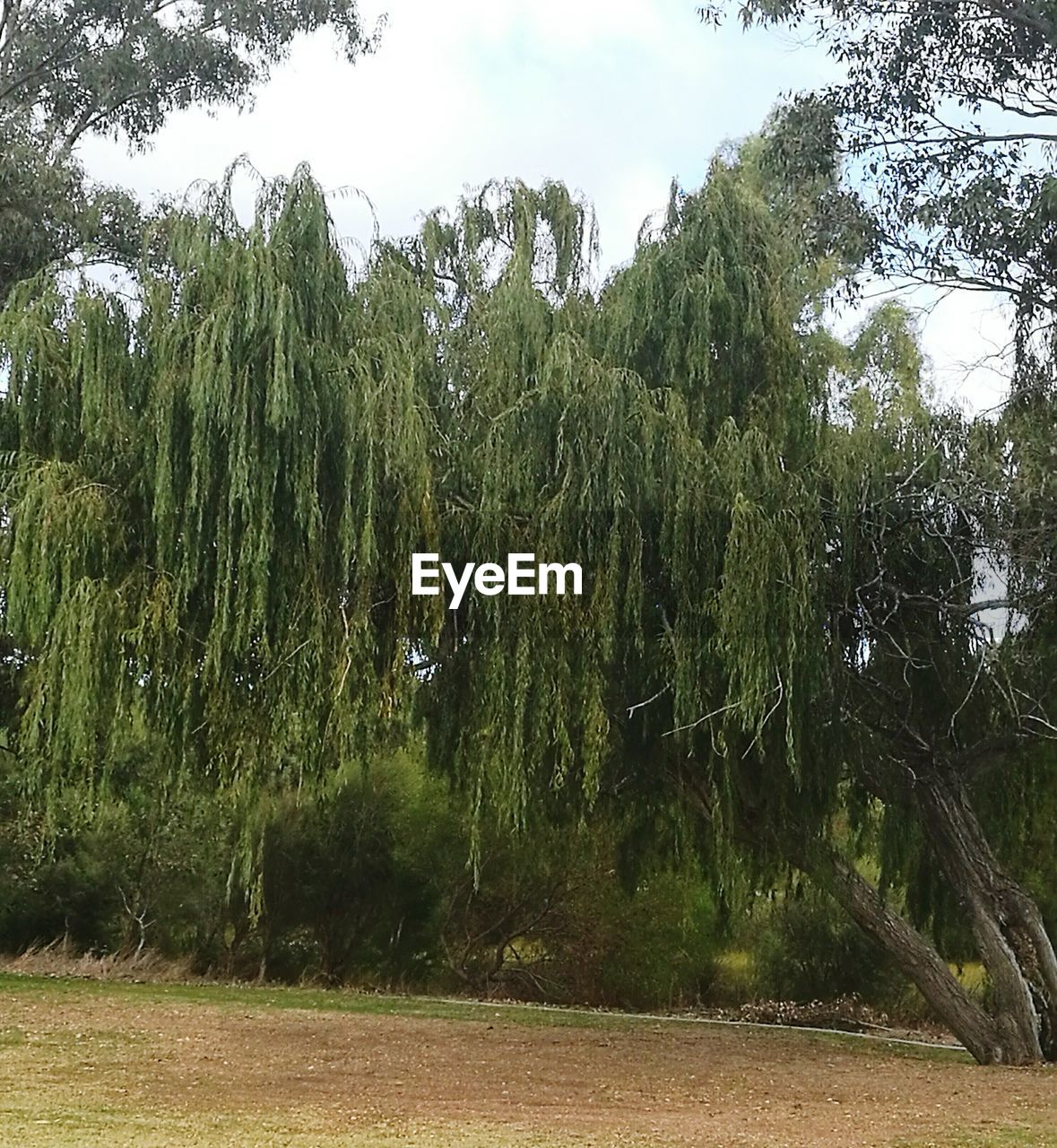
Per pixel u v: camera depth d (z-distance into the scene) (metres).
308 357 11.91
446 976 26.02
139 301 12.44
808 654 13.04
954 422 14.45
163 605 11.65
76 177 21.17
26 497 11.61
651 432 12.73
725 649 12.54
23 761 12.94
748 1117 10.74
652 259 13.55
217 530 11.76
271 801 16.47
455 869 25.34
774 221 14.58
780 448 13.37
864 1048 16.69
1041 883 19.70
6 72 23.69
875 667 15.12
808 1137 9.78
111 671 11.66
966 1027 15.45
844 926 25.19
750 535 12.58
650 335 13.57
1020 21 14.85
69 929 25.81
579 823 15.68
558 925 26.02
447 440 13.05
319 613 11.99
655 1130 9.86
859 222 15.32
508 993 26.11
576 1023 18.41
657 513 13.06
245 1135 9.02
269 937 25.67
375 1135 9.23
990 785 17.03
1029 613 14.50
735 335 13.49
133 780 15.87
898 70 15.46
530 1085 12.10
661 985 25.77
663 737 13.86
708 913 25.64
